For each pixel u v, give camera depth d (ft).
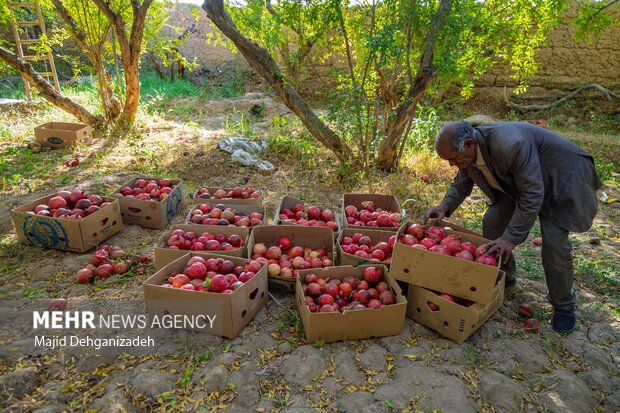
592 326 12.26
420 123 27.94
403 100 22.03
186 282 11.19
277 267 12.69
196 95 44.78
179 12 51.37
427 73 20.94
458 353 10.67
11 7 32.09
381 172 23.35
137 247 15.29
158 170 22.67
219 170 23.07
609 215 20.47
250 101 40.42
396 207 16.37
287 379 9.68
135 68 28.32
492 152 10.41
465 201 20.81
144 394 9.09
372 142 22.77
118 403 8.85
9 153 23.88
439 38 21.04
